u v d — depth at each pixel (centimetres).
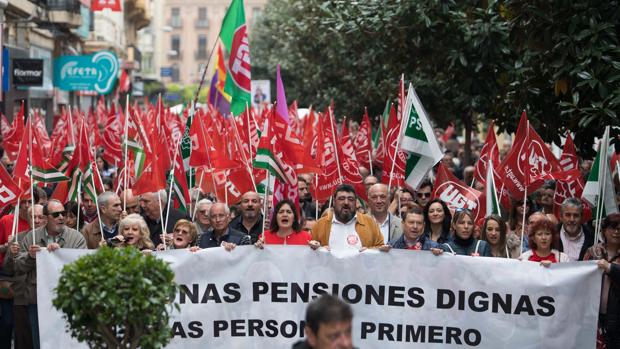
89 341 720
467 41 1883
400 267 966
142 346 705
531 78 1409
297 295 974
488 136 1418
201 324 973
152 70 10794
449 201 1305
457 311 962
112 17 5897
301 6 3156
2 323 1099
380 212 1188
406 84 2194
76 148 1283
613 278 945
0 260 1115
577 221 1159
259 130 1631
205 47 13262
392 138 1330
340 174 1367
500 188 1338
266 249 975
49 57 4044
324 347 530
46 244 1073
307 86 3703
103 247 706
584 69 1258
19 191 1073
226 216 1155
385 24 1975
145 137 1272
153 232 1282
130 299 688
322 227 1081
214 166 1302
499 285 955
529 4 1295
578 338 952
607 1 1266
